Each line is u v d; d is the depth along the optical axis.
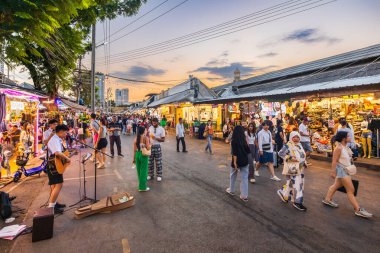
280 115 15.40
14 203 5.75
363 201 5.76
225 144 17.66
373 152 11.30
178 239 4.00
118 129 12.29
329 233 4.16
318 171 9.00
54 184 4.98
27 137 11.45
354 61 13.93
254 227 4.40
